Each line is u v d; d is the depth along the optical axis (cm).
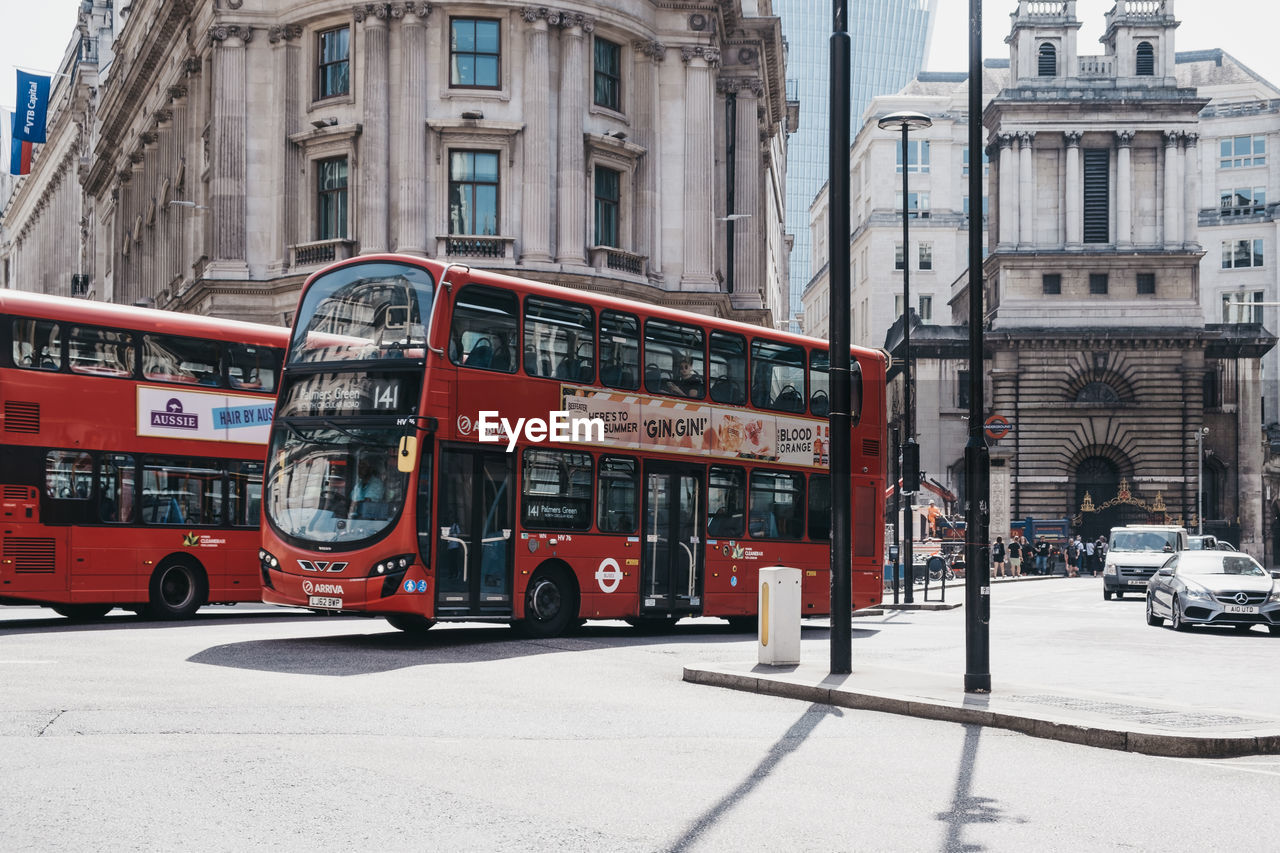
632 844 723
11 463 2069
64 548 2127
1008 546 6706
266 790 834
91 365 2184
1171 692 1502
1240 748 1084
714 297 4538
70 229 10125
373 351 1869
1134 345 6938
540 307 2006
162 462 2264
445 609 1847
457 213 4250
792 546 2406
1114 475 7000
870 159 10694
